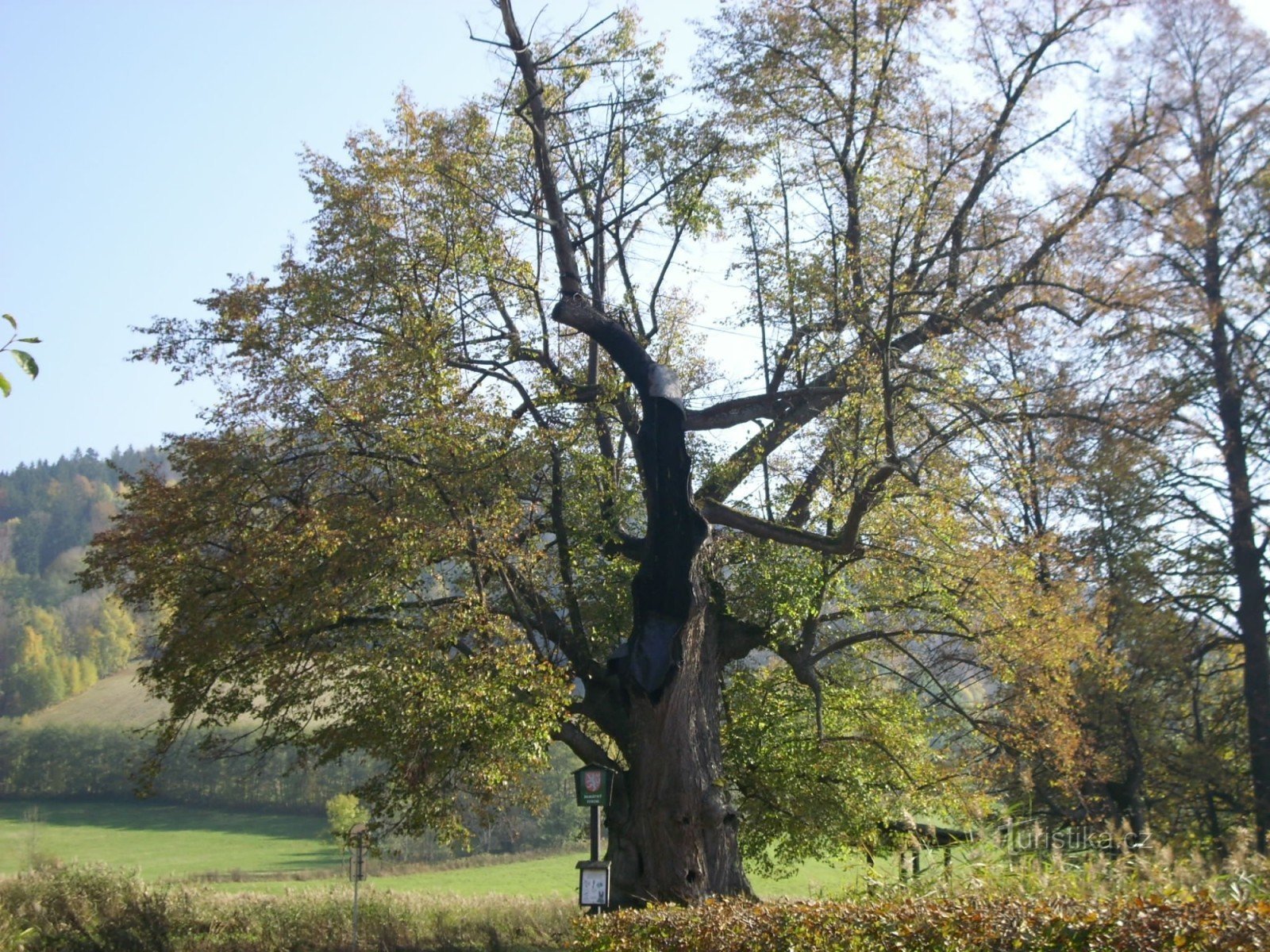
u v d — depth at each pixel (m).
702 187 21.91
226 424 17.66
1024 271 18.80
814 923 8.86
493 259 19.66
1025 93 20.42
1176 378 21.19
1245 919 6.45
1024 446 20.11
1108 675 19.69
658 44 21.80
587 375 20.77
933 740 22.12
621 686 17.98
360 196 19.03
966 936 7.61
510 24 17.20
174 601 18.11
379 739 16.47
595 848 13.92
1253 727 21.75
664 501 15.77
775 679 20.38
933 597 19.22
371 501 16.55
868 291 18.41
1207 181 20.97
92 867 26.70
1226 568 22.30
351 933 23.86
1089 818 17.41
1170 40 21.98
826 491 18.84
